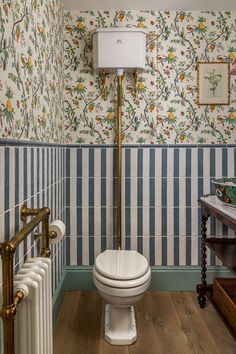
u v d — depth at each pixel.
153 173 2.78
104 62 2.50
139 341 2.05
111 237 2.79
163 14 2.72
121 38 2.49
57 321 2.29
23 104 1.51
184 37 2.73
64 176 2.72
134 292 1.88
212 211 2.22
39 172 1.84
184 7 2.67
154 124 2.76
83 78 2.74
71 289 2.79
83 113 2.75
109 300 1.94
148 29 2.73
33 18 1.68
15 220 1.41
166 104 2.76
